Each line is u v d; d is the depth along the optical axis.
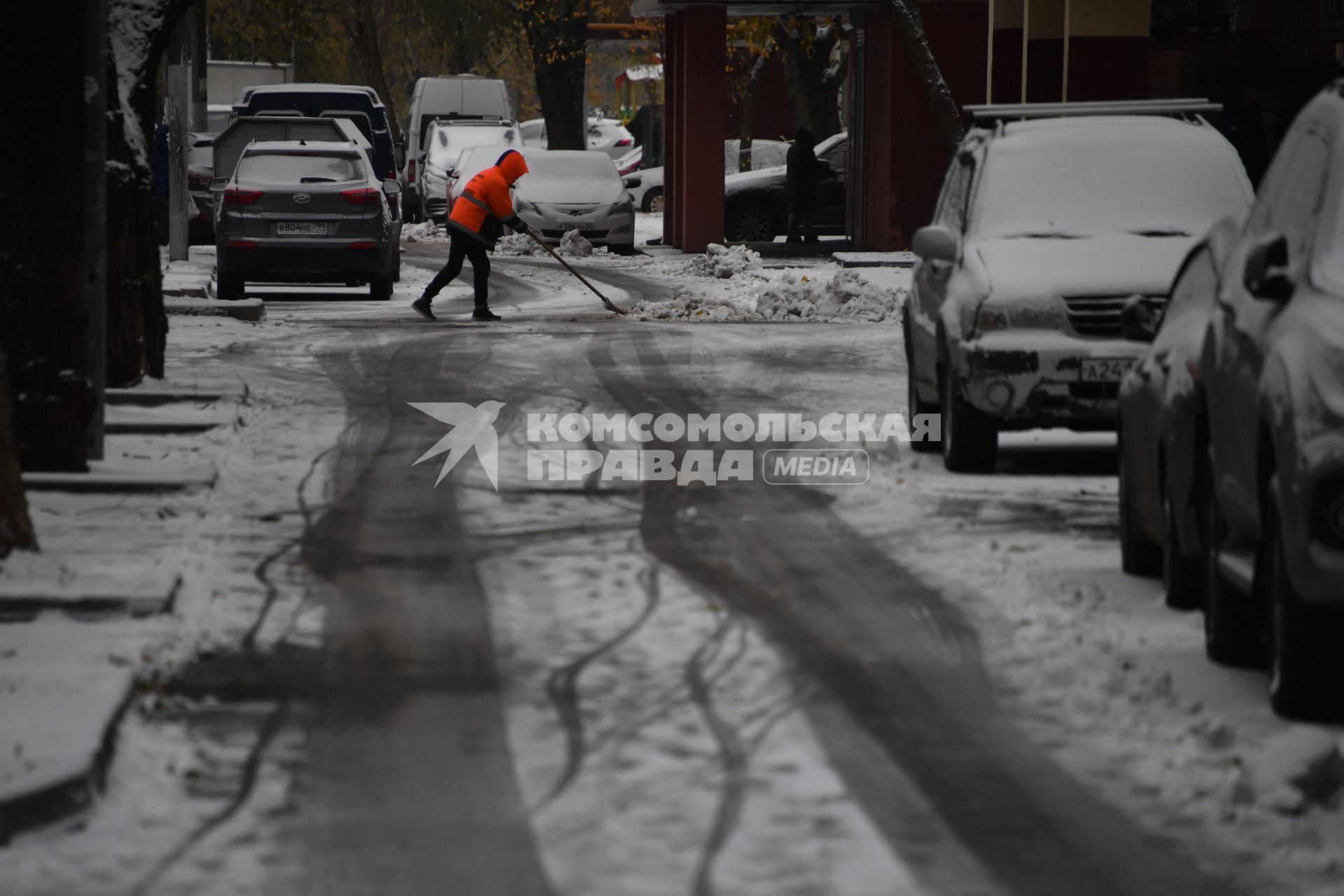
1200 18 81.12
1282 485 18.81
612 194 117.50
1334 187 21.09
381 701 20.52
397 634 23.55
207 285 81.12
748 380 51.22
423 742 18.98
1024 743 18.92
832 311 73.12
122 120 44.34
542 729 19.45
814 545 29.50
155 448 38.06
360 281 85.12
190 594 25.39
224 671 21.72
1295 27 83.00
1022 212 38.88
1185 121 41.19
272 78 181.50
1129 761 18.33
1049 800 17.14
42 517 30.06
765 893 14.86
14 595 23.66
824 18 161.62
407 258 113.62
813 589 26.23
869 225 117.81
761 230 129.12
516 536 30.20
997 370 35.31
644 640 23.28
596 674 21.64
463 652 22.70
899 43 112.31
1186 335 24.73
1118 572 27.44
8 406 26.38
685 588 26.31
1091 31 76.56
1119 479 27.70
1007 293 35.78
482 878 15.22
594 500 33.56
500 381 50.66
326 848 15.93
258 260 80.44
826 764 18.19
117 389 44.41
